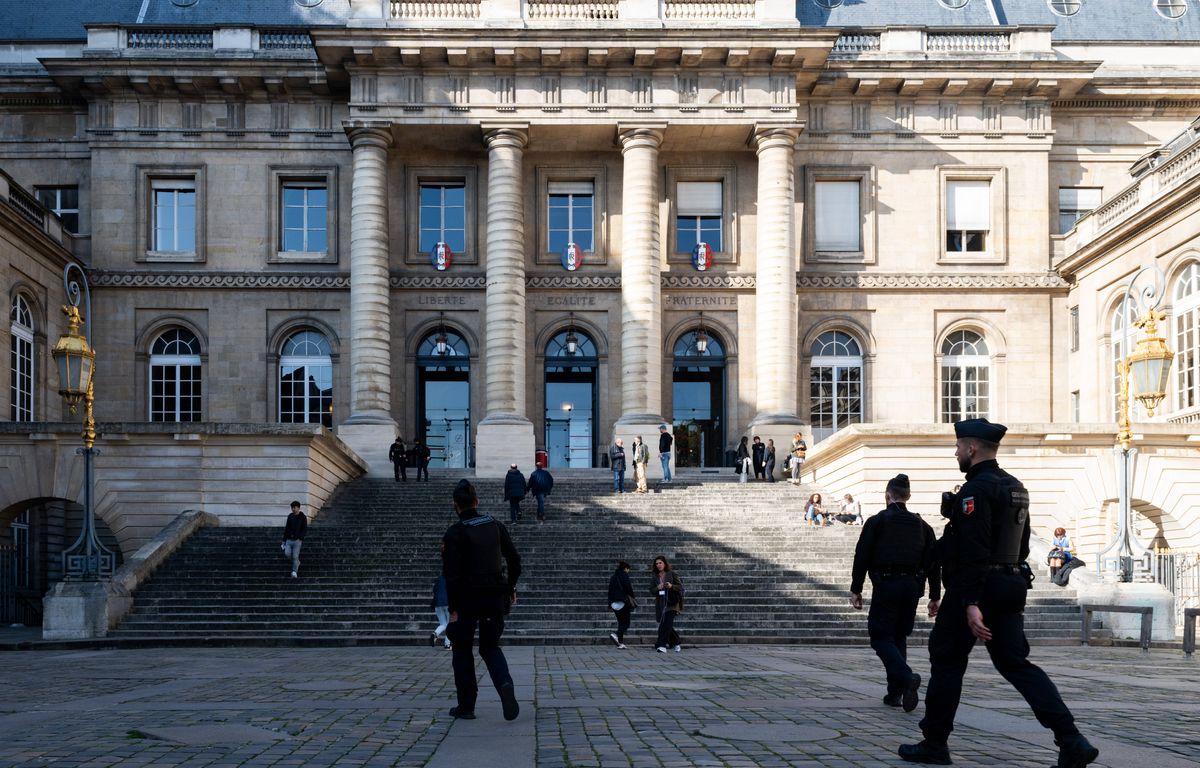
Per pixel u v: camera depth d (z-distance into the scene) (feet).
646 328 118.21
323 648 64.64
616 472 102.53
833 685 38.78
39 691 38.70
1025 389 126.11
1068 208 131.54
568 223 128.36
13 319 107.45
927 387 126.21
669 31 116.06
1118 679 41.63
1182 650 61.00
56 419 116.06
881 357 126.52
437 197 128.67
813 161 127.34
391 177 127.13
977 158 127.75
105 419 122.72
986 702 33.09
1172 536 94.53
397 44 116.06
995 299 127.13
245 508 92.07
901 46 125.90
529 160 127.54
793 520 91.76
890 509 31.42
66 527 117.50
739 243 127.24
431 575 78.02
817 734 25.85
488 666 28.48
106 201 124.67
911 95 127.44
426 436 126.93
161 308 124.77
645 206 119.03
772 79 119.65
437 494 101.09
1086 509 92.38
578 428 127.24
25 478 92.73
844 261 126.72
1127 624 67.87
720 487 104.01
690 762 22.15
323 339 126.93
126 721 29.45
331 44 115.75
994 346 126.82
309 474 92.68
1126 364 70.33
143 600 73.00
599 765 21.85
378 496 100.53
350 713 30.89
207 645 66.33
